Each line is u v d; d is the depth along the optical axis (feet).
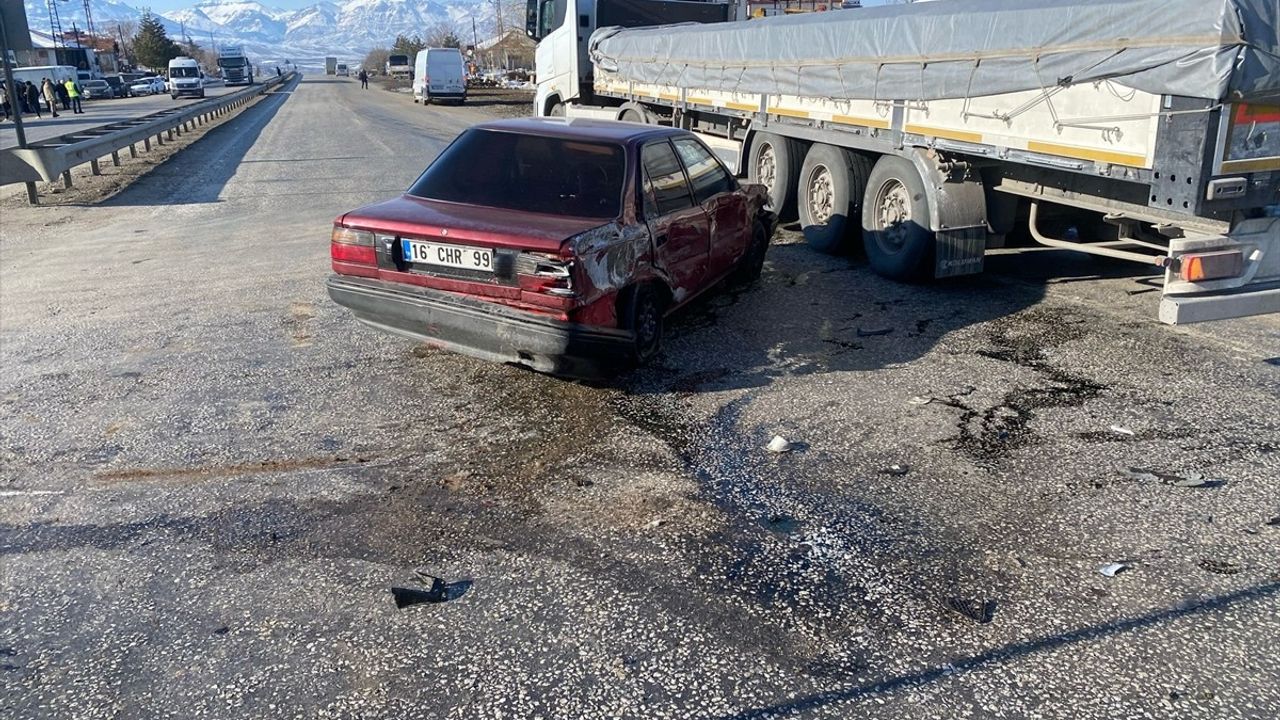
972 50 20.57
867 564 11.21
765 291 24.27
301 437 15.17
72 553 11.69
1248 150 15.52
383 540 11.90
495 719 8.69
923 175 23.03
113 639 9.97
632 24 45.78
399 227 16.31
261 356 19.42
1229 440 14.66
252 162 60.39
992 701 8.82
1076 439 14.80
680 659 9.50
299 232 34.55
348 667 9.46
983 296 23.61
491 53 286.25
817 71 26.71
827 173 28.45
